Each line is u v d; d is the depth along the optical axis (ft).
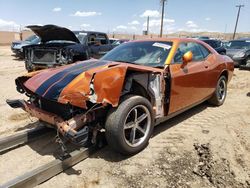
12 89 26.05
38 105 12.66
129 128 11.94
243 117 17.81
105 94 10.47
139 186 10.18
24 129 15.29
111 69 10.87
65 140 13.39
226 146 13.01
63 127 10.67
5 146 12.51
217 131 15.10
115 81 10.73
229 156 12.04
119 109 11.16
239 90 27.27
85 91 10.35
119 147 11.50
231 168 11.12
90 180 10.48
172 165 11.60
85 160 11.86
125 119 11.29
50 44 30.86
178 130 15.34
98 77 10.45
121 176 10.78
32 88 11.88
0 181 10.42
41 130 13.84
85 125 11.25
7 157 12.14
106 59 15.33
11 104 13.29
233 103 21.57
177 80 14.01
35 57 30.86
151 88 12.79
